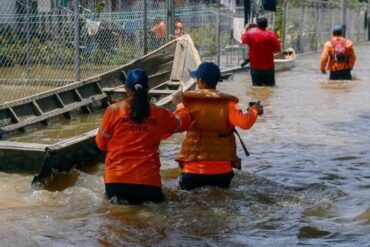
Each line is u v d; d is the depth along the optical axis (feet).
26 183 32.40
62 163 33.76
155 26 75.61
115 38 72.79
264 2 92.79
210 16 89.51
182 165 31.94
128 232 25.82
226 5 99.04
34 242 24.54
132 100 29.19
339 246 24.18
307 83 78.84
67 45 70.23
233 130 31.83
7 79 67.05
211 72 31.17
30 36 71.10
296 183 33.71
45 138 44.60
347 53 80.53
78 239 24.97
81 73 69.77
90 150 36.04
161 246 24.29
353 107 59.26
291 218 27.73
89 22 69.97
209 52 89.20
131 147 29.22
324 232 25.81
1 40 72.38
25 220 27.22
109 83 59.00
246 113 30.32
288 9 124.36
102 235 25.44
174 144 42.98
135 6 88.84
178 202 29.84
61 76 69.72
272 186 32.83
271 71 75.20
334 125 50.24
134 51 73.56
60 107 51.90
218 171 31.32
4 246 24.07
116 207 28.99
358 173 35.78
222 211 28.60
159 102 45.83
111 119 29.32
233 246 24.26
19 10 75.87
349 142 43.93
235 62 94.94
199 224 26.89
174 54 64.59
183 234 25.63
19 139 44.27
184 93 31.17
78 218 27.55
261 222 27.17
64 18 70.54
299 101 63.10
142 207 29.04
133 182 29.12
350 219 27.55
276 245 24.32
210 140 31.27
